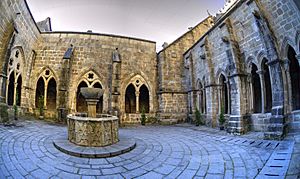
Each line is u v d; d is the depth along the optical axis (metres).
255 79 14.38
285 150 6.43
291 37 8.57
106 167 5.56
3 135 7.39
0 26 10.15
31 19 14.43
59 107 14.35
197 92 16.70
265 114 10.00
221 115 12.63
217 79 13.95
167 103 17.58
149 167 5.66
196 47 16.66
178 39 19.02
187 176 5.02
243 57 11.47
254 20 10.48
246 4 10.82
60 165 5.46
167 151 7.38
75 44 17.20
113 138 7.89
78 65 16.88
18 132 8.48
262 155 6.41
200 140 9.37
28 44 14.76
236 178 4.78
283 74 8.90
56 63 16.59
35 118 14.86
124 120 17.14
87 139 7.21
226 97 14.49
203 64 15.43
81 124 7.30
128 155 6.75
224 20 12.69
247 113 10.98
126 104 20.62
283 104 8.62
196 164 5.91
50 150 6.68
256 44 10.52
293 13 8.30
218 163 5.93
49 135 8.96
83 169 5.32
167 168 5.59
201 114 15.80
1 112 9.96
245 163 5.78
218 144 8.41
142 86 20.03
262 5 9.80
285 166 5.00
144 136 10.54
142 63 18.70
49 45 16.83
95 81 17.11
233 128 10.69
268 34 9.27
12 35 11.12
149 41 19.47
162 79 17.88
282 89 8.71
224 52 12.95
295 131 8.39
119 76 16.38
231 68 11.56
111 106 15.81
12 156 5.61
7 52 10.81
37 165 5.29
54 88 18.80
